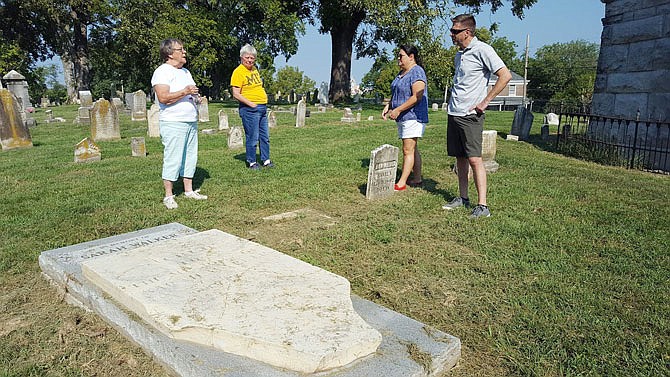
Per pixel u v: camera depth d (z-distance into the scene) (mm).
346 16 30641
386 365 2408
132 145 10195
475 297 3564
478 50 5238
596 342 2898
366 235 4957
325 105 28641
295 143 12055
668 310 3273
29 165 9180
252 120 8195
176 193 6711
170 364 2578
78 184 7270
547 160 9898
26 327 3219
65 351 2938
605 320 3158
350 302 2770
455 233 4988
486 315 3287
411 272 4043
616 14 10555
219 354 2465
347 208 6062
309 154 10141
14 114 11711
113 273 3168
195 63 36188
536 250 4445
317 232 5082
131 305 2896
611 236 4828
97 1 35188
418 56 6758
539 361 2725
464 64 5375
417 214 5738
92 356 2865
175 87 5824
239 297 2795
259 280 3004
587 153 10266
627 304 3391
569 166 9188
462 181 5973
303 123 16656
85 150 9531
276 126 16641
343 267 4168
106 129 13242
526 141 13562
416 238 4867
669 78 9375
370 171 6336
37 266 4180
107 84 68125
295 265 3234
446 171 8453
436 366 2516
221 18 36531
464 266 4141
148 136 14023
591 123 11477
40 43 45625
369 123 18047
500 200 6348
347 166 8773
